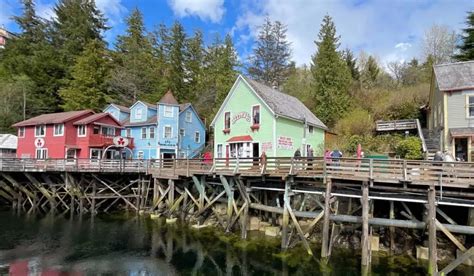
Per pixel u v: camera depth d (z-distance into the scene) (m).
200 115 44.41
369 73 43.66
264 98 23.84
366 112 31.89
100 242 16.27
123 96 45.00
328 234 14.10
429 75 38.78
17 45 46.06
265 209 15.84
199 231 17.97
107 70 45.88
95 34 50.31
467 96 19.14
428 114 27.14
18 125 36.31
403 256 13.41
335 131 31.56
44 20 48.41
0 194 24.62
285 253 14.09
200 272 12.46
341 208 16.16
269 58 47.91
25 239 16.80
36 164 26.00
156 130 35.81
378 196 13.41
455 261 10.80
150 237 17.05
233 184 17.62
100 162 25.41
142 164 24.80
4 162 25.39
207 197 20.80
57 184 24.72
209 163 19.41
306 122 25.91
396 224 12.37
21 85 41.75
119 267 13.02
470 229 10.95
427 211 12.54
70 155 33.97
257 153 24.06
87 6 50.25
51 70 44.66
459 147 19.34
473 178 11.79
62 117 34.91
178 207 21.59
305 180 15.38
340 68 35.62
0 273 12.27
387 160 12.74
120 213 23.53
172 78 47.19
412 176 12.45
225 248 15.02
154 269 12.80
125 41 50.19
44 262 13.51
